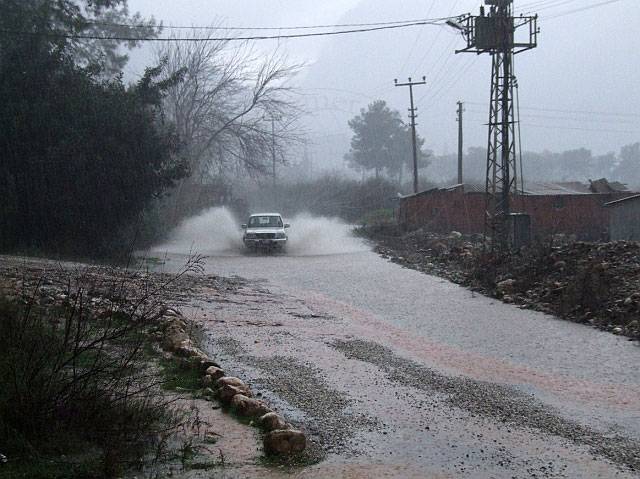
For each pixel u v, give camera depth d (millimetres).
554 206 43031
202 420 6555
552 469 5762
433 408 7578
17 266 16516
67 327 6055
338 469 5613
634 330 12352
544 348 11133
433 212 45375
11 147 23250
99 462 5207
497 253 23438
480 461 5922
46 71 24531
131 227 29766
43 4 28547
